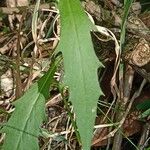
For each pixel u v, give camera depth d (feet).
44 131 0.71
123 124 0.76
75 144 0.76
